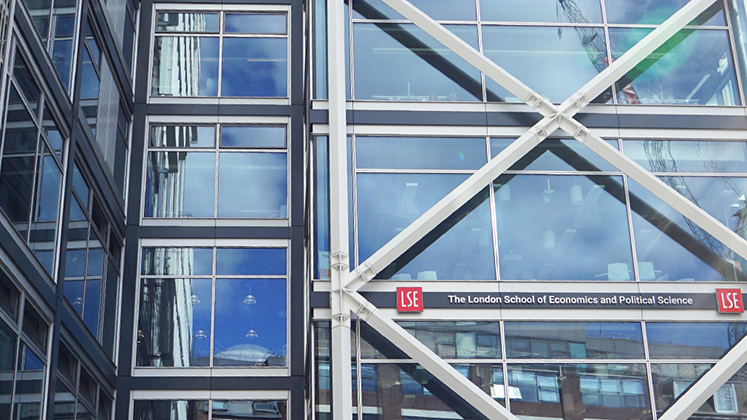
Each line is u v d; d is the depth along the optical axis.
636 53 19.08
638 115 19.11
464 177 18.23
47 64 15.95
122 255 22.33
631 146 18.91
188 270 22.58
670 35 19.58
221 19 25.33
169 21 25.16
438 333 16.73
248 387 21.50
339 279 16.61
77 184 18.45
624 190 18.30
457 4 19.97
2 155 13.67
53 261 16.33
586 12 20.14
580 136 18.38
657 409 16.50
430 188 18.11
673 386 16.69
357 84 18.95
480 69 18.77
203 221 22.98
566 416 16.34
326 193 17.86
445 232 17.59
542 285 17.25
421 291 16.95
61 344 16.83
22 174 14.65
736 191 18.66
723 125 19.14
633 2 20.33
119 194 22.14
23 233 14.66
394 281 17.02
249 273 22.73
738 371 17.02
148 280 22.34
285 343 22.16
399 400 16.17
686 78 19.67
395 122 18.56
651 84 19.53
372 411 16.09
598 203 18.14
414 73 19.16
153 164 23.52
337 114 17.98
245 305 22.44
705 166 18.84
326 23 19.59
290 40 25.23
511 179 18.19
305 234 22.53
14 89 14.34
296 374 21.70
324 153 18.22
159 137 23.84
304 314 22.20
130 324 21.77
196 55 24.88
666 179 18.67
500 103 18.94
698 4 19.64
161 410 21.19
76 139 17.86
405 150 18.38
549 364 16.67
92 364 19.28
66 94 17.22
